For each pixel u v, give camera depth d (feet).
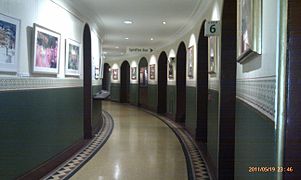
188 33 30.42
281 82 5.14
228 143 14.82
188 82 30.17
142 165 17.63
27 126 13.74
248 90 8.92
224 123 14.89
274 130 5.38
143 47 50.72
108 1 22.17
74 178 14.90
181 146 23.13
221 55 15.06
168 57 41.63
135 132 29.48
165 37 39.52
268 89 6.07
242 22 9.50
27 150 13.76
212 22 16.17
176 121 36.47
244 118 9.57
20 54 13.07
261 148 6.61
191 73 28.17
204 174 16.06
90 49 26.81
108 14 26.81
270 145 5.71
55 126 17.54
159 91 46.29
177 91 36.17
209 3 20.24
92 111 26.99
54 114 17.38
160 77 46.26
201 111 25.00
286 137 5.08
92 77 27.48
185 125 32.22
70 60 20.74
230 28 14.98
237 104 11.60
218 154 14.88
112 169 16.66
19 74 12.97
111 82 72.95
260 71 7.09
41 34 15.23
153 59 49.75
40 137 15.26
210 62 19.66
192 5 23.03
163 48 44.62
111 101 71.67
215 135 16.65
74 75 21.86
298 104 5.06
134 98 61.21
